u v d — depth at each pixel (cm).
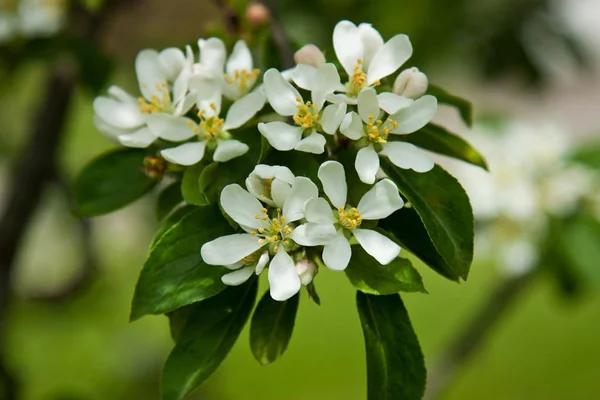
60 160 87
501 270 80
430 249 53
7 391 84
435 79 110
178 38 104
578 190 79
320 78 52
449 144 57
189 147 54
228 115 54
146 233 111
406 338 52
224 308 53
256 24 62
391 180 53
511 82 115
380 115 53
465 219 53
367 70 54
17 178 81
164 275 52
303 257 52
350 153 53
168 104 56
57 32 77
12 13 77
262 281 74
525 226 80
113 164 59
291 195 51
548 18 109
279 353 53
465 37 109
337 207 51
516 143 82
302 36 99
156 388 113
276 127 52
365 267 52
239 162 53
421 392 52
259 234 51
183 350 53
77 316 110
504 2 108
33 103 98
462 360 80
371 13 99
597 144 82
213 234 52
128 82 99
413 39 102
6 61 77
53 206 113
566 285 80
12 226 81
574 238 78
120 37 103
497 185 80
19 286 105
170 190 57
